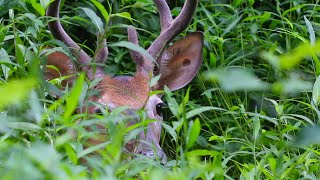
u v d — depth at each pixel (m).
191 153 6.66
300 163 8.27
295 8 12.03
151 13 12.76
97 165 6.04
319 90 8.44
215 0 13.22
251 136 10.85
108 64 12.22
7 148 5.59
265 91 12.05
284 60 3.99
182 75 10.94
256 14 13.48
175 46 10.78
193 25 12.36
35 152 4.77
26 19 10.08
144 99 9.76
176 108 6.88
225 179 9.04
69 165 5.84
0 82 7.93
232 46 12.62
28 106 6.96
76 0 12.51
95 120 6.46
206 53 12.02
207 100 12.20
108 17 8.16
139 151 8.49
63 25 12.45
